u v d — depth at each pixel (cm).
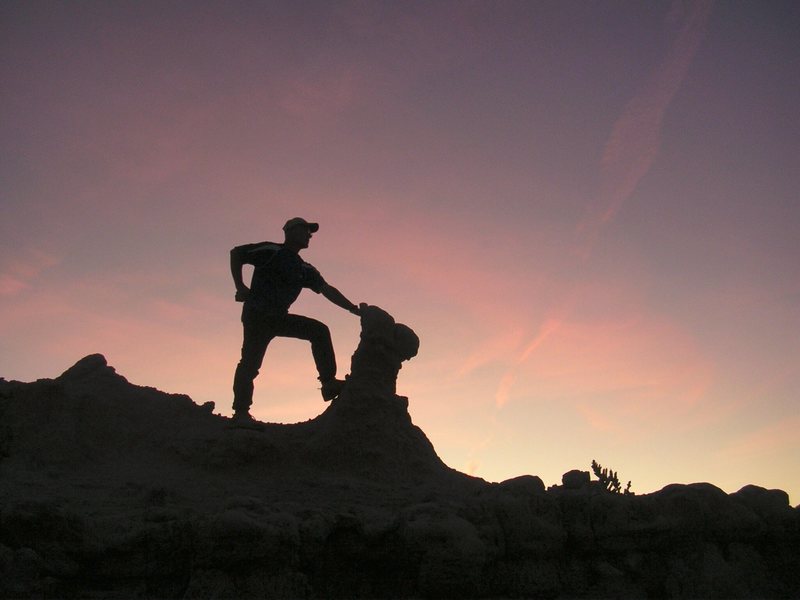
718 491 849
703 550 821
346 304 992
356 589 696
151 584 629
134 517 659
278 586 622
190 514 674
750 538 842
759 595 796
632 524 796
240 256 932
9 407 815
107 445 845
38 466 773
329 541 691
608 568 781
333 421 904
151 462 837
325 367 962
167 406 940
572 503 794
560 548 773
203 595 602
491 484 868
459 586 680
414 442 924
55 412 827
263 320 920
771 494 891
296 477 840
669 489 847
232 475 830
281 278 934
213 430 909
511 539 746
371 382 919
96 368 957
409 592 700
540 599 745
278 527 632
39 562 575
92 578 616
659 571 804
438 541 686
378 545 698
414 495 813
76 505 681
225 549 610
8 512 586
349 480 840
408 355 954
